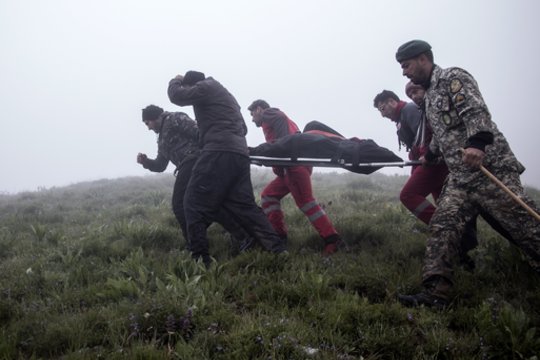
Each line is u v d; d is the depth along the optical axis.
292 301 3.96
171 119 6.12
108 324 3.51
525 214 3.81
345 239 5.81
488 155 3.99
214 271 4.47
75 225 8.17
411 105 5.87
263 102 6.69
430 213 5.56
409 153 5.98
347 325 3.40
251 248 5.36
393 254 5.02
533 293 3.83
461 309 3.65
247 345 3.16
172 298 3.75
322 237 5.61
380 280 4.18
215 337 3.27
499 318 3.26
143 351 3.08
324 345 3.17
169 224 7.19
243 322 3.50
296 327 3.36
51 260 5.46
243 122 5.58
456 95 3.96
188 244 5.91
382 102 6.14
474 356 3.04
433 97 4.21
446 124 4.10
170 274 4.42
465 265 4.63
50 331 3.46
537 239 3.76
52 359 3.27
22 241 6.59
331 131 6.42
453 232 3.94
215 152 5.19
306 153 5.61
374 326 3.39
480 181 3.96
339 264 4.79
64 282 4.58
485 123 3.79
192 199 5.18
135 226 6.40
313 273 4.19
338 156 5.52
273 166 5.76
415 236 5.64
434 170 5.48
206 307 3.72
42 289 4.52
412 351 3.17
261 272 4.60
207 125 5.32
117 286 4.16
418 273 4.32
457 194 4.05
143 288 4.26
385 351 3.19
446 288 3.81
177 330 3.42
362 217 6.96
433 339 3.23
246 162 5.33
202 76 5.62
